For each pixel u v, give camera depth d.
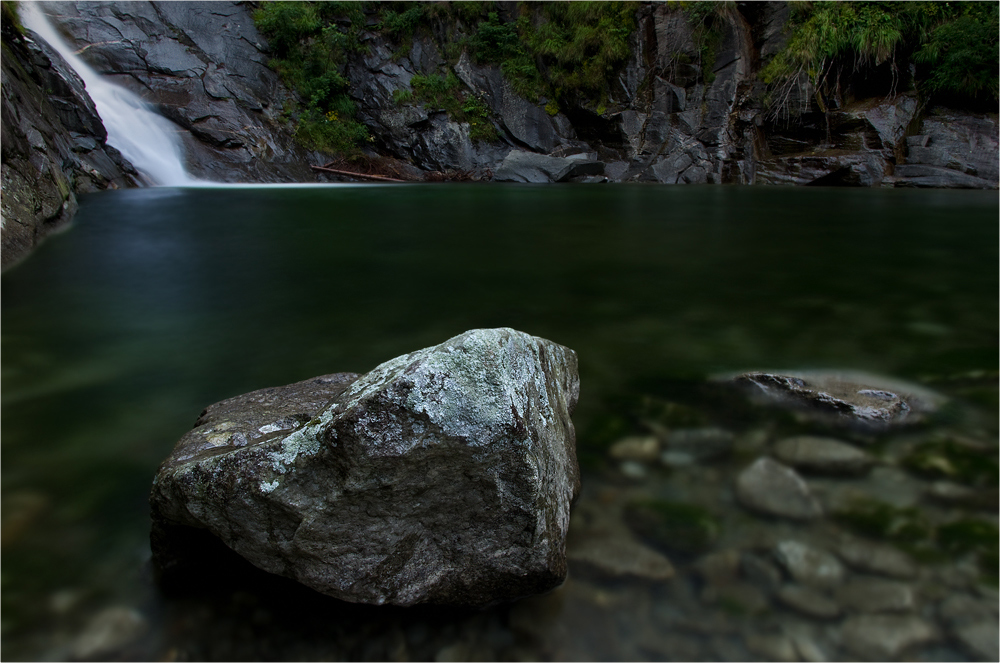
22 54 11.14
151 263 6.54
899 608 1.72
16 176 7.27
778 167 16.67
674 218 10.34
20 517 2.19
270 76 18.38
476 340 1.81
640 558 1.94
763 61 17.30
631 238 8.45
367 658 1.65
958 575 1.83
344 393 1.82
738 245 7.89
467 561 1.78
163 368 3.71
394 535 1.74
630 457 2.50
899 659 1.58
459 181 18.81
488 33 19.83
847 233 8.70
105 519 2.19
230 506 1.73
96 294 5.37
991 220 9.71
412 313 4.84
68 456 2.63
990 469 2.36
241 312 4.87
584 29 18.83
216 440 2.14
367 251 7.45
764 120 17.20
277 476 1.69
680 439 2.64
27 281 5.73
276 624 1.75
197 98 16.20
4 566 1.94
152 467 2.56
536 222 9.93
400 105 19.44
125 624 1.74
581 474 2.38
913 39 15.99
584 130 19.72
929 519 2.08
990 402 2.97
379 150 19.77
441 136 19.41
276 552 1.75
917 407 2.91
